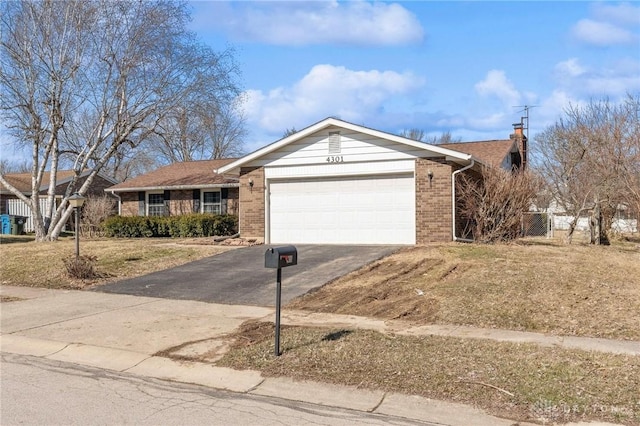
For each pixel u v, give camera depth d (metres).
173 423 5.02
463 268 12.09
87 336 8.41
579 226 30.25
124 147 27.73
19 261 15.70
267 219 18.72
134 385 6.28
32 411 5.31
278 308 7.05
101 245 18.55
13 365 7.15
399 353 6.90
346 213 17.80
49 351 7.84
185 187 26.62
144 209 28.34
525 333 7.97
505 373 6.09
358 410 5.41
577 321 8.41
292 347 7.30
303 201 18.34
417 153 16.83
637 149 19.64
